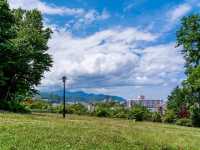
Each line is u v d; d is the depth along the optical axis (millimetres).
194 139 35062
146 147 26141
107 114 75562
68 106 77625
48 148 21203
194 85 71375
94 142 23844
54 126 27594
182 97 76688
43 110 76562
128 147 24594
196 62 73812
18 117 34656
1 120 29031
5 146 20672
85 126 30922
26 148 20734
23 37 64688
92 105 83250
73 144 22672
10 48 57688
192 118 72562
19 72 61750
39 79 66062
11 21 59375
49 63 67250
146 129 39750
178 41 73812
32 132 24234
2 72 57500
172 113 75875
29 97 71688
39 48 66500
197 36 72438
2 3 57438
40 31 72625
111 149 23078
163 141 30469
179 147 29734
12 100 61031
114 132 29656
